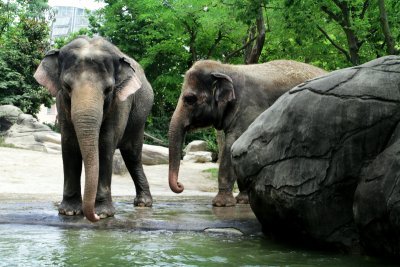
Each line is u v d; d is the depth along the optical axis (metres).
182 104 10.48
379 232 5.27
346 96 5.70
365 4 15.27
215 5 19.38
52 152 22.09
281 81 10.69
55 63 7.36
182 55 24.64
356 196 5.49
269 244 6.23
